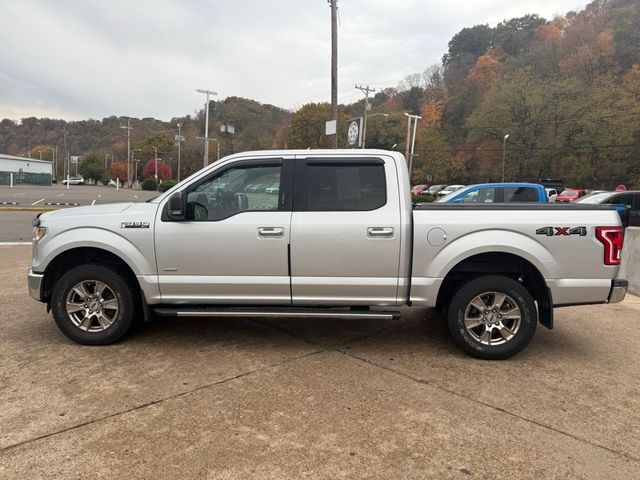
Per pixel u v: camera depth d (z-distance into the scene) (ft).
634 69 185.78
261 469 8.92
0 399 11.51
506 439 10.12
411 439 10.04
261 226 14.26
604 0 235.20
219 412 11.03
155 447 9.57
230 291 14.66
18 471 8.72
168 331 16.92
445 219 14.17
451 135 257.96
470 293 14.40
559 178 197.47
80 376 12.92
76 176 374.02
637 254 24.70
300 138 252.62
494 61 264.93
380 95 330.95
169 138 358.43
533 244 13.99
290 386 12.50
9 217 58.70
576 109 186.19
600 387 12.82
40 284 15.11
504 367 14.14
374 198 14.42
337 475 8.79
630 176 182.70
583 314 20.45
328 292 14.49
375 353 15.10
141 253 14.62
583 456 9.56
